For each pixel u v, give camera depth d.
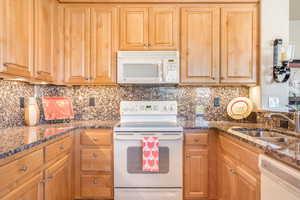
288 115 1.97
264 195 1.26
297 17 2.84
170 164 2.25
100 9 2.51
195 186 2.27
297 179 0.95
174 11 2.50
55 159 1.77
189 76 2.50
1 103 1.92
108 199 2.30
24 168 1.27
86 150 2.29
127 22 2.51
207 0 2.47
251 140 1.44
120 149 2.25
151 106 2.71
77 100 2.80
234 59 2.49
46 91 2.62
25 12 1.81
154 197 2.25
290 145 1.31
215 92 2.80
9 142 1.34
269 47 2.46
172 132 2.23
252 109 2.65
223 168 2.08
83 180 2.29
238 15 2.49
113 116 2.79
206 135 2.27
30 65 1.88
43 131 1.87
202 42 2.49
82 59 2.51
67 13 2.50
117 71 2.48
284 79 2.38
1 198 1.05
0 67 1.48
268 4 2.46
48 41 2.24
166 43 2.50
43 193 1.54
